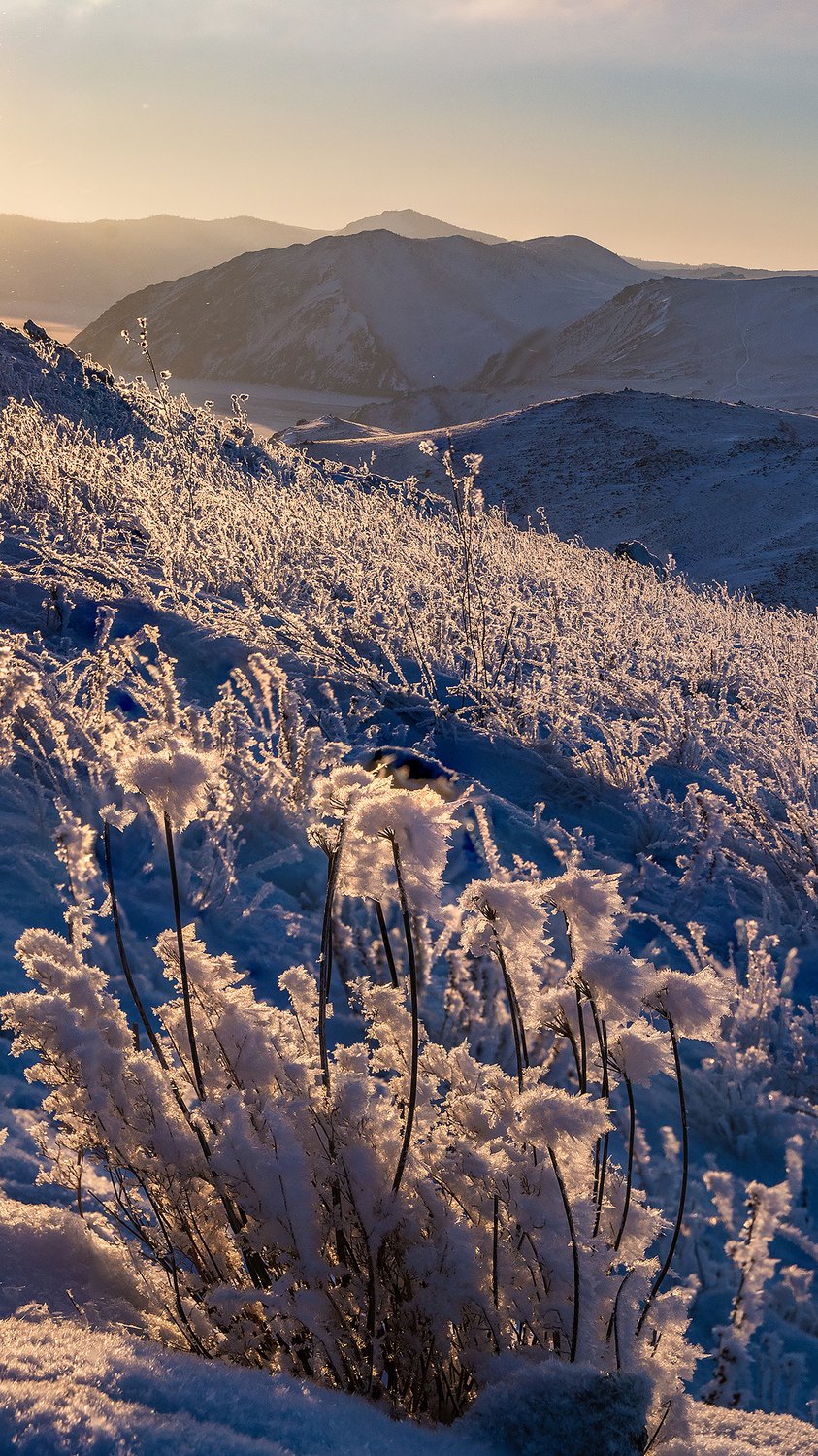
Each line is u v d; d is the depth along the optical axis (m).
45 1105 1.54
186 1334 1.50
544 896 1.51
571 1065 2.97
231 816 4.53
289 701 5.35
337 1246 1.57
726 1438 1.69
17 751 4.33
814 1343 2.45
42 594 7.52
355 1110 1.51
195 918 3.71
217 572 9.55
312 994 1.95
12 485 11.30
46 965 1.64
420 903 1.37
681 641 12.23
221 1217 1.62
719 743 8.20
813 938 5.21
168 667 4.45
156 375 17.89
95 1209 1.92
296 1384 1.28
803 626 17.00
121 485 12.34
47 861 3.68
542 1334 1.51
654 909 5.20
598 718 7.31
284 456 26.31
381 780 1.39
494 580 11.73
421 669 7.79
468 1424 1.32
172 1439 0.98
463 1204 1.53
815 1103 3.66
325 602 8.88
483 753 6.78
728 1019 4.07
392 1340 1.53
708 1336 2.38
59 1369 1.11
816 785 6.95
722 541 60.03
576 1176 1.48
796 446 73.19
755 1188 2.31
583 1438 1.27
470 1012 3.09
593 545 61.22
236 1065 1.63
